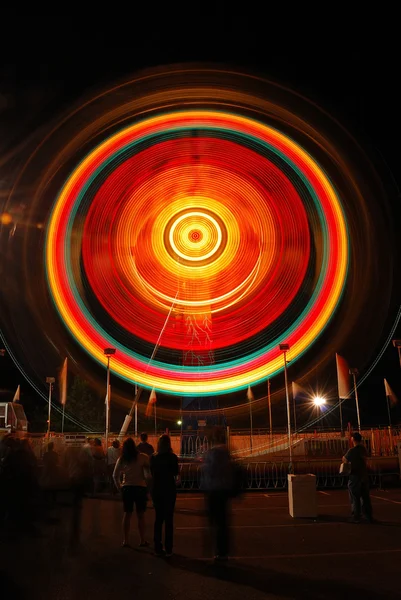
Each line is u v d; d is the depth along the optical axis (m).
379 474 16.42
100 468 14.41
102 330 19.39
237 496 7.27
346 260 19.78
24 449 10.77
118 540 8.41
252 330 19.42
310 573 6.34
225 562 6.89
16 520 10.28
